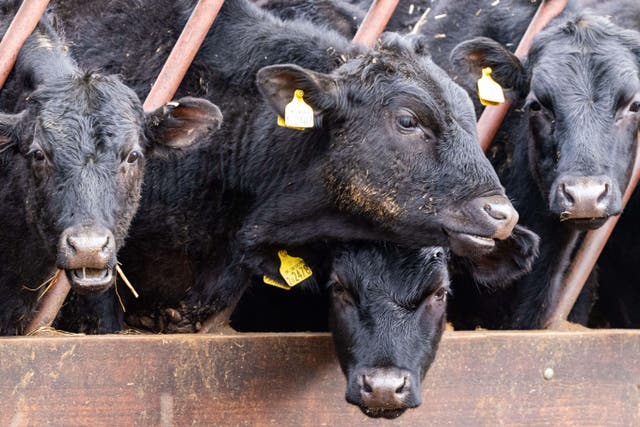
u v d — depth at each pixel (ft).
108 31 42.24
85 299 40.32
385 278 33.83
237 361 33.14
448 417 34.47
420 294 33.63
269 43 39.86
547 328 41.27
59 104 34.09
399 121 34.06
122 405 31.94
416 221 33.68
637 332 36.65
